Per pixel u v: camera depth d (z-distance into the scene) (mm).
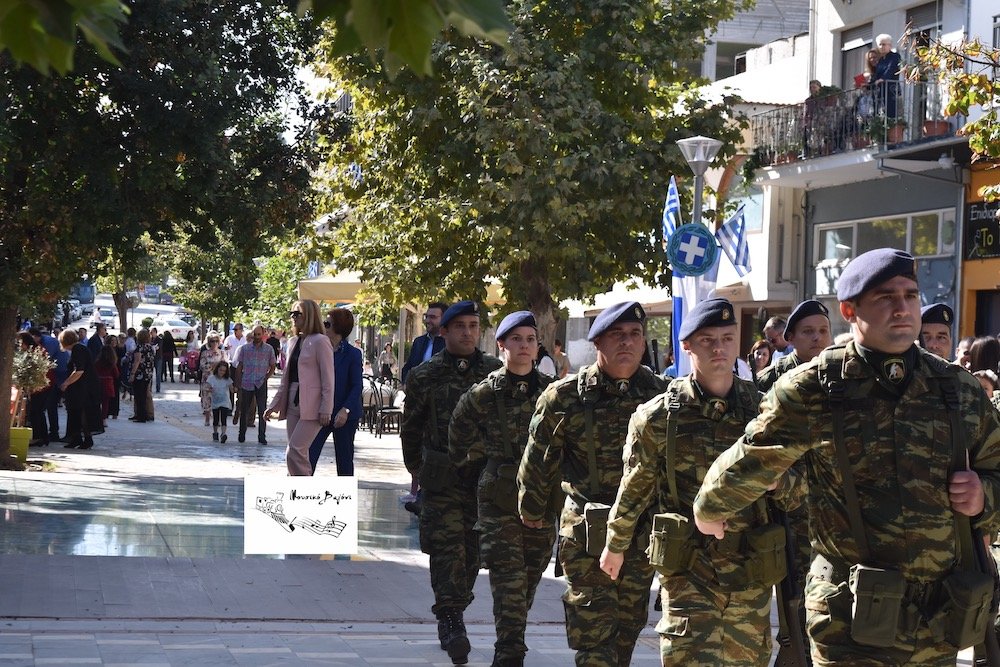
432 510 8078
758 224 29750
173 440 24547
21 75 16062
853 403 4320
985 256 22484
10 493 14758
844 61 27438
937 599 4277
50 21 2205
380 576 10445
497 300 25906
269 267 56562
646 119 24469
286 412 12312
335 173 26078
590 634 6258
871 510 4305
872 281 4289
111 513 13344
